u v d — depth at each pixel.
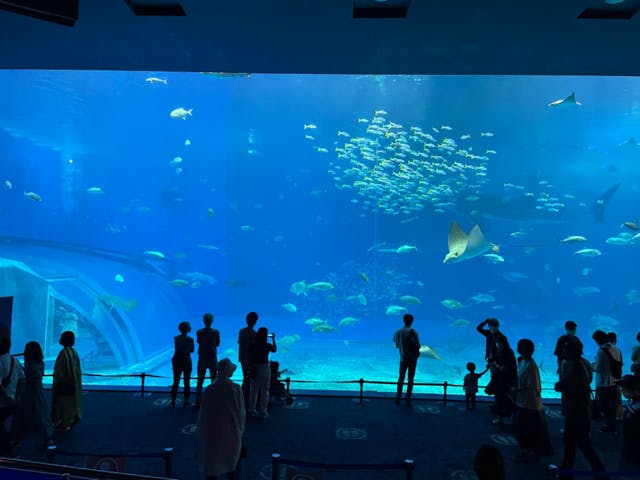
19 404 5.55
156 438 6.32
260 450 6.00
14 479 2.91
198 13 5.88
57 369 6.45
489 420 7.25
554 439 6.54
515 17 5.84
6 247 20.23
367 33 6.43
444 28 6.21
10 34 6.68
